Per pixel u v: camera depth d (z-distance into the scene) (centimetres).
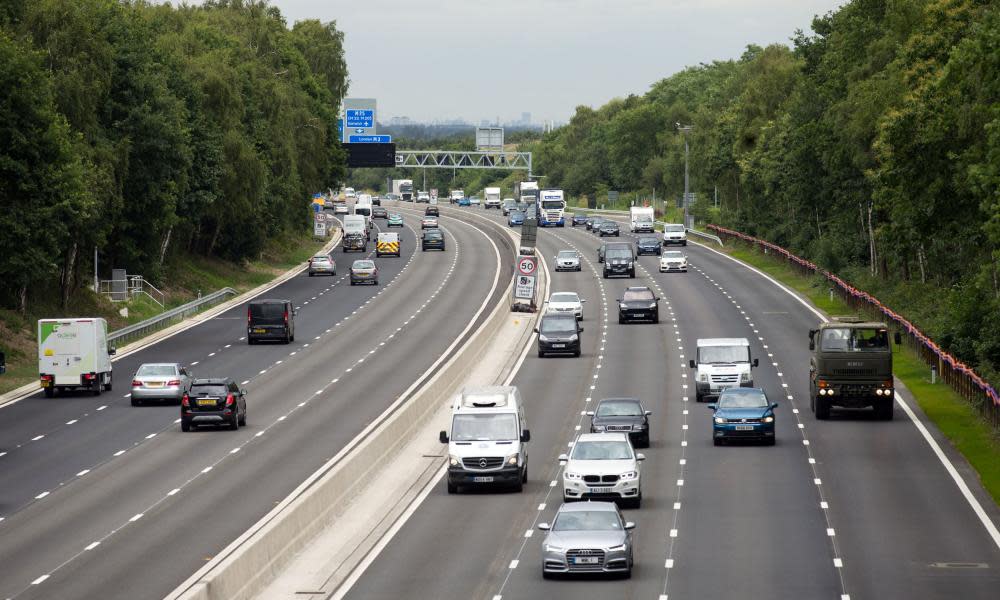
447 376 14762
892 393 12988
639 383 15638
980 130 12912
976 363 15025
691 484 10062
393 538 8350
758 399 11956
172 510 9138
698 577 7144
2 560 7738
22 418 13538
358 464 9931
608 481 9088
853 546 7931
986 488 9775
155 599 6700
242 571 6656
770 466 10769
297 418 13400
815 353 13475
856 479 10194
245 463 10981
